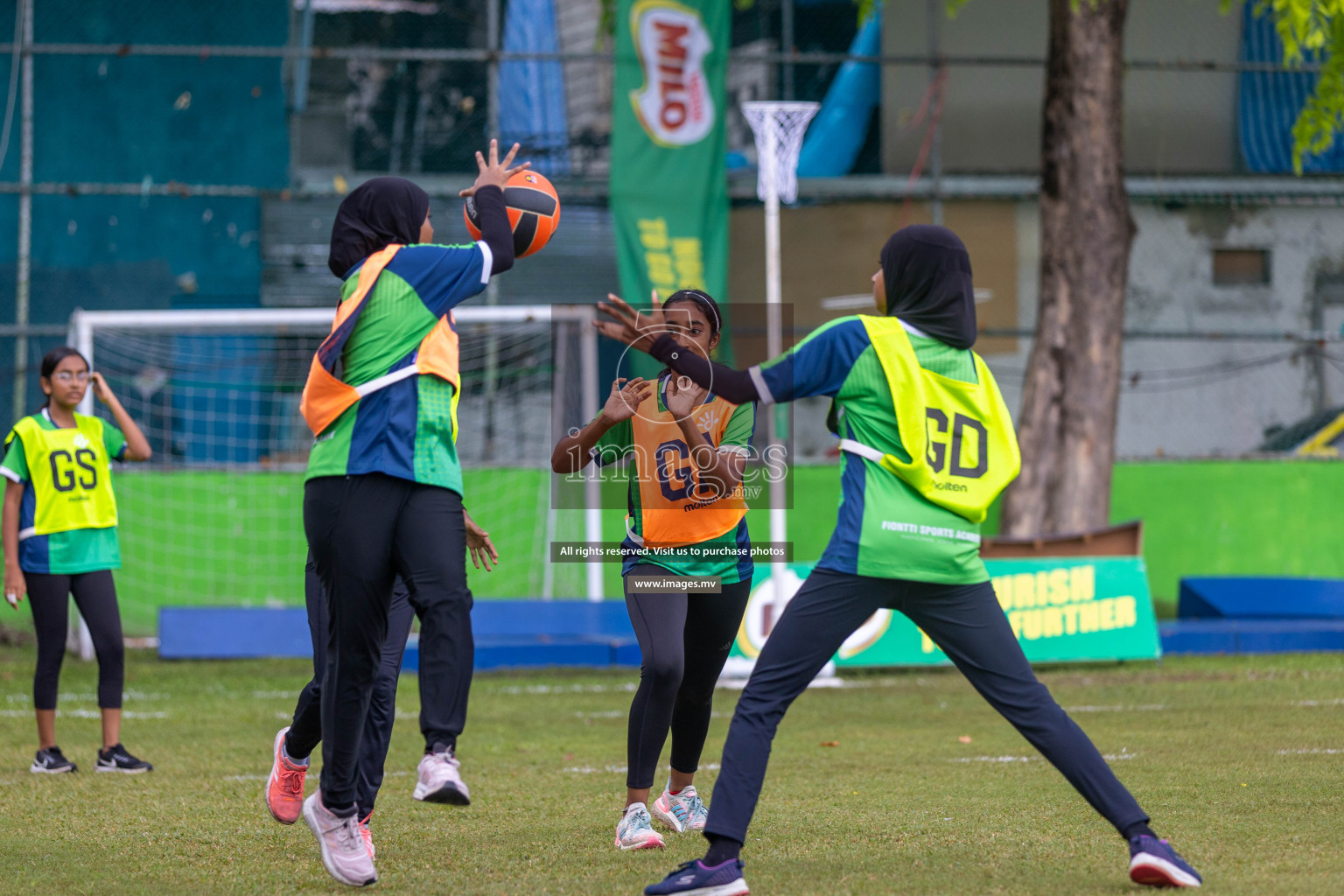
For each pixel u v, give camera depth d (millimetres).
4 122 34438
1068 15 29750
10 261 34344
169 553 33125
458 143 36688
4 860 9695
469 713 20281
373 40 36781
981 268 37125
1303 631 27844
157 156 35406
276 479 33812
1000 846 9719
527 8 36906
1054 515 29547
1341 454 37156
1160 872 7965
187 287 34938
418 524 8461
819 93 37656
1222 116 38688
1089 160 29703
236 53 32656
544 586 33906
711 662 10477
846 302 35625
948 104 37875
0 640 29750
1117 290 29906
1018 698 8297
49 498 14523
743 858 9414
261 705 21375
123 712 20391
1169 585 36219
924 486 8227
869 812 11312
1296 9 24859
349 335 8445
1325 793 11773
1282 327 38062
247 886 8805
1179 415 37281
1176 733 16359
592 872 9094
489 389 34781
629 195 32469
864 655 24328
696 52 32844
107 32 35344
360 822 9414
